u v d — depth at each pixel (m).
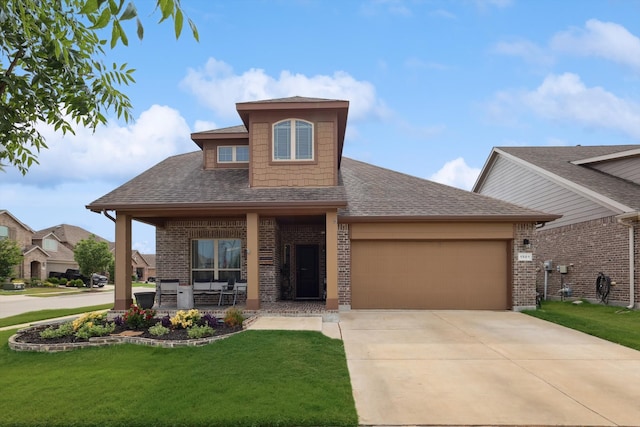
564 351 7.86
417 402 5.32
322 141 13.09
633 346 8.17
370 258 13.09
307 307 12.37
